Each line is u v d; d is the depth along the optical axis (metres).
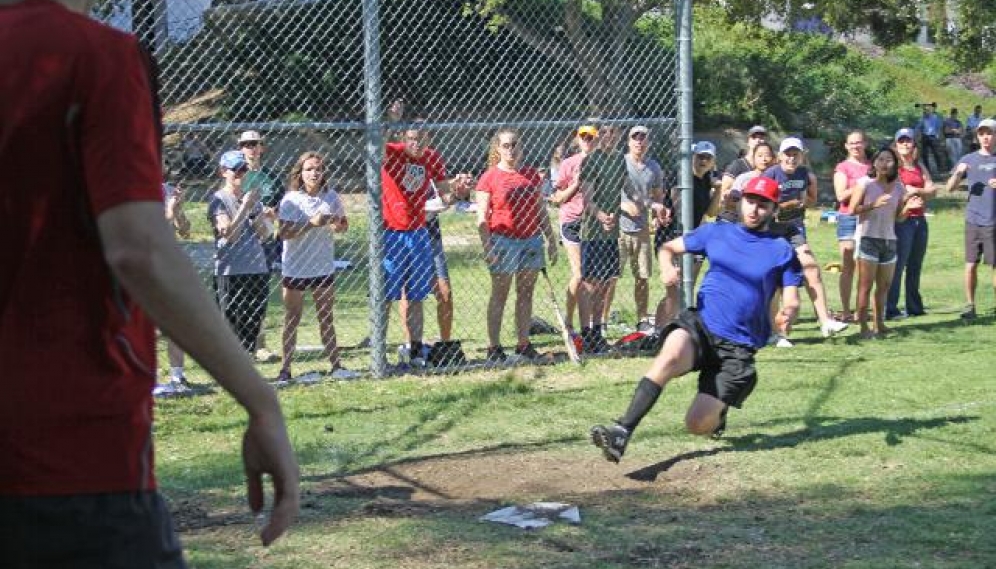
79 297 2.79
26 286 2.76
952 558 7.67
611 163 15.34
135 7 13.15
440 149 22.55
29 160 2.72
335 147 22.47
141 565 2.85
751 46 48.97
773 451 10.56
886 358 15.10
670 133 17.00
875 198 16.39
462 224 29.47
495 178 14.58
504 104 22.83
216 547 8.03
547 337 17.06
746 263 10.22
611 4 17.30
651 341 15.53
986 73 68.62
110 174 2.68
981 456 10.27
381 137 13.79
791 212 15.97
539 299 20.39
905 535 8.16
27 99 2.70
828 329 16.02
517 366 14.67
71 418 2.76
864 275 16.58
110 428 2.81
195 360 2.83
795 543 8.04
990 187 18.12
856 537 8.15
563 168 15.55
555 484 9.73
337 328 18.67
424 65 26.39
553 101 21.98
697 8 42.78
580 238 15.41
